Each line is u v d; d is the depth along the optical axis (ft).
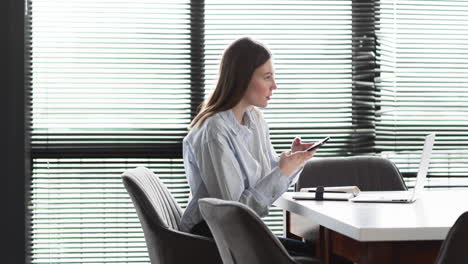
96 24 15.11
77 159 15.16
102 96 15.15
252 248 7.72
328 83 15.58
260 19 15.43
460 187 16.10
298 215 11.27
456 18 15.87
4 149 14.49
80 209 15.25
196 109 15.34
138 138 15.20
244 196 10.64
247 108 11.56
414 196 10.87
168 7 15.23
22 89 14.52
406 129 15.79
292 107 15.52
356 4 15.58
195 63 15.31
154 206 10.37
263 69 11.07
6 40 14.44
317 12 15.55
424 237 8.24
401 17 15.74
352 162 12.90
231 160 10.66
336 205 10.31
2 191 14.51
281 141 15.49
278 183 10.71
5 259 14.56
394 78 15.75
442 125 15.88
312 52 15.56
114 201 15.30
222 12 15.34
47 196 15.12
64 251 15.29
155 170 15.30
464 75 15.92
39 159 15.07
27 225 14.80
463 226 6.80
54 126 15.05
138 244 15.46
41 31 14.98
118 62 15.16
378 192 12.06
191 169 11.21
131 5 15.15
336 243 9.77
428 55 15.81
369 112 15.67
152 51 15.24
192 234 10.55
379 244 8.51
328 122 15.61
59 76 15.05
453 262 6.88
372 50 15.67
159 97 15.28
